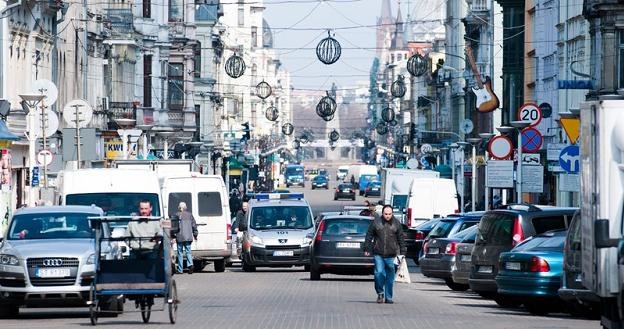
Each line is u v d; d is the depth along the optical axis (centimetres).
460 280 6894
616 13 11069
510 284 5519
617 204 4172
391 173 14588
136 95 16962
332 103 16738
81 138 9225
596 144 4209
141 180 7031
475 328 4678
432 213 12181
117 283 4972
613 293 4062
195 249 9531
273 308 5794
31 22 11994
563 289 5003
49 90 8625
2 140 10175
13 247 5528
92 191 6956
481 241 6244
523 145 8931
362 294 6856
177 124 18575
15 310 5606
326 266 8156
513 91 16925
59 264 5462
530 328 4678
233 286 7650
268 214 9712
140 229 4997
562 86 11119
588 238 4316
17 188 11700
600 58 11231
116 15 15962
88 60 14800
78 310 6059
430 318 5191
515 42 16912
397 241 6150
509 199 14738
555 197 13775
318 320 5069
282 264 9488
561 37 13550
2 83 10981
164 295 5003
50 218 5781
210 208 9575
